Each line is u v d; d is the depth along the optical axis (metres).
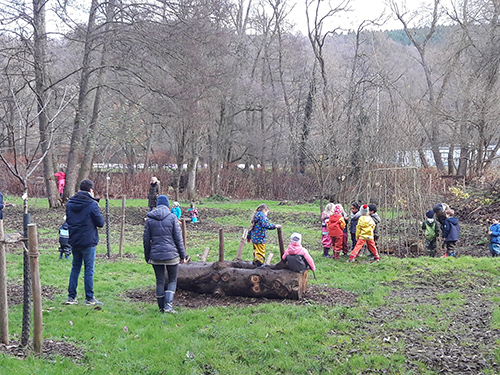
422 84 48.47
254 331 6.66
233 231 19.05
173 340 6.28
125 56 20.53
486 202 20.56
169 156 38.16
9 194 30.09
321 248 14.94
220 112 36.56
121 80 22.50
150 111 22.59
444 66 35.31
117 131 20.39
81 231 7.71
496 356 5.68
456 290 9.14
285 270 8.55
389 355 5.85
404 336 6.54
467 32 32.56
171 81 22.61
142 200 30.12
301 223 21.75
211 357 5.84
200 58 22.05
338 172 16.81
